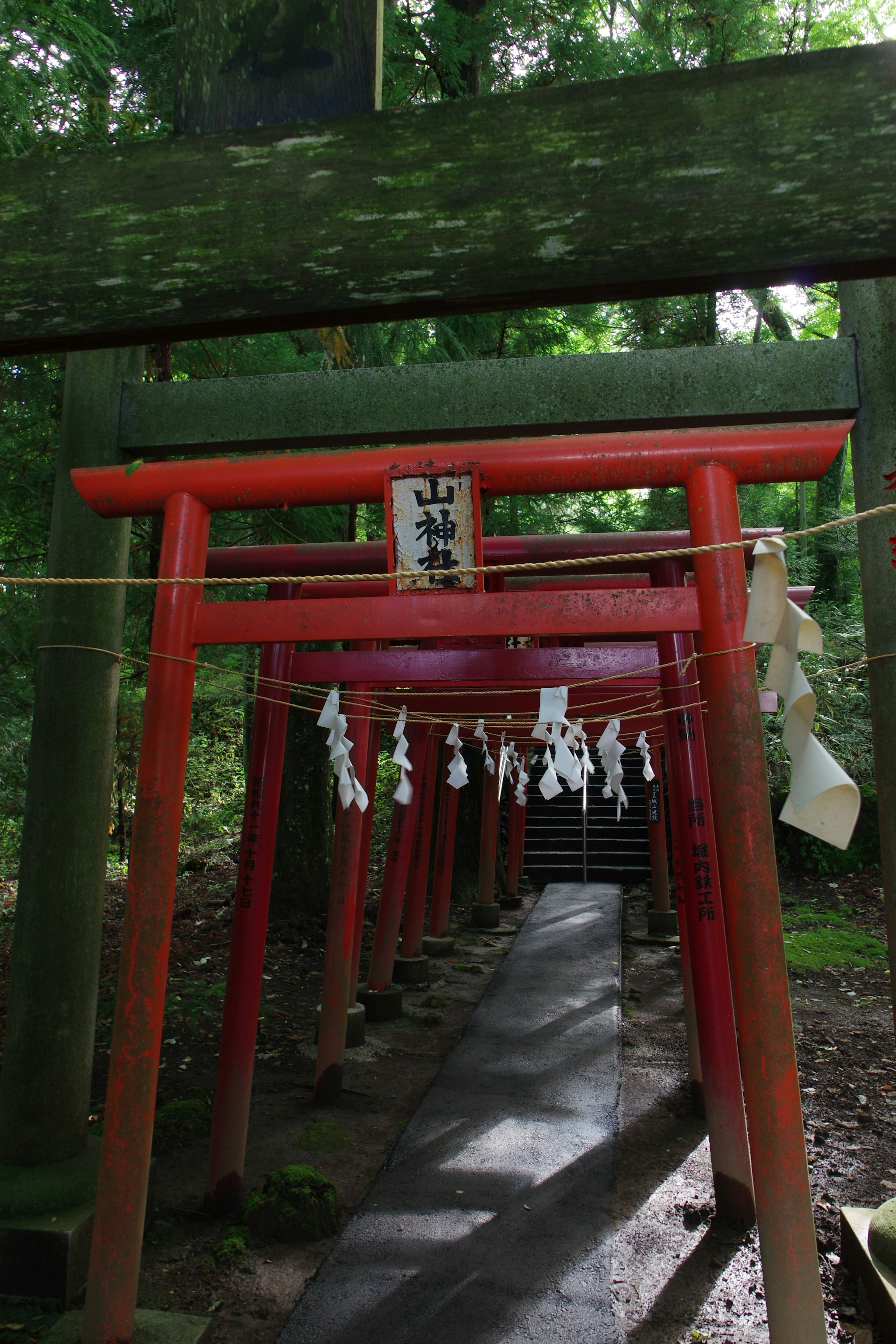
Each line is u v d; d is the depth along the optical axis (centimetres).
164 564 314
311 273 177
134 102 567
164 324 181
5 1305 311
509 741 728
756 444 290
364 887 660
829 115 165
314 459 311
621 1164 454
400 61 798
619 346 1033
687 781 460
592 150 171
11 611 578
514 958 902
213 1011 703
